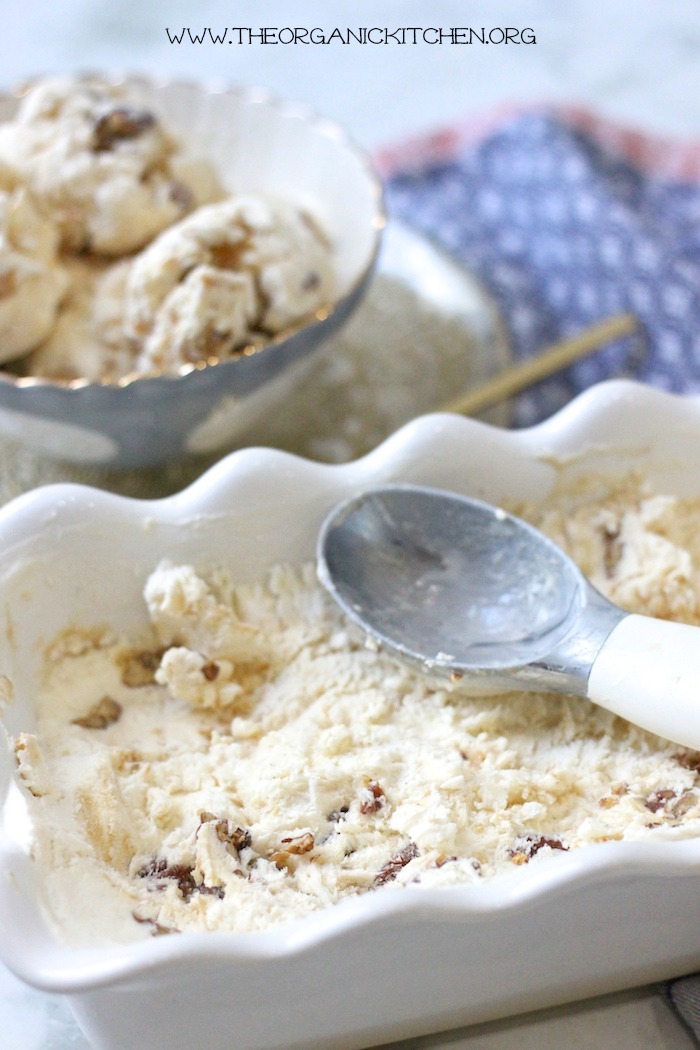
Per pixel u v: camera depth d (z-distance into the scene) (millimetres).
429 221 752
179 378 602
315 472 566
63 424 613
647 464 581
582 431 576
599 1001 536
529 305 720
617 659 534
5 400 604
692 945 522
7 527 544
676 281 725
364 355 688
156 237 653
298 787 531
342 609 561
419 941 491
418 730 550
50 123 660
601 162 771
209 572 565
